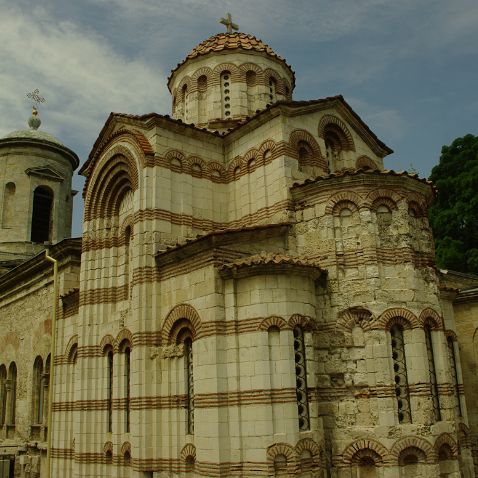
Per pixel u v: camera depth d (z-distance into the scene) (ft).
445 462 58.23
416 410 57.26
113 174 79.25
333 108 79.10
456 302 99.14
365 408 57.62
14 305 118.83
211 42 99.55
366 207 62.28
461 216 148.46
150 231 68.74
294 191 67.41
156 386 63.57
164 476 60.75
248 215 73.77
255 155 74.33
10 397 114.83
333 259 62.34
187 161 74.59
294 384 55.47
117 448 68.03
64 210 149.28
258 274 57.62
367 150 84.58
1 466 95.35
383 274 60.75
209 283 59.31
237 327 57.82
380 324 58.80
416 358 58.59
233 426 55.31
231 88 94.22
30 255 138.51
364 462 56.85
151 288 66.85
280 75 98.53
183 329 62.95
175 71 100.73
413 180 64.18
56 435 90.63
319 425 57.06
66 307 94.68
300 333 58.54
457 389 74.33
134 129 75.82
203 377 57.72
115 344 72.33
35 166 145.79
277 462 53.21
